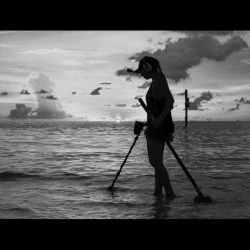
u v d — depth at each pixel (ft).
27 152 34.32
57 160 27.71
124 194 14.97
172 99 14.44
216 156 29.96
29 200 13.76
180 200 13.82
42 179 18.74
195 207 12.64
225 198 14.12
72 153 33.55
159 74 14.76
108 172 21.06
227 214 11.62
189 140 55.21
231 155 30.91
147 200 13.80
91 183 17.52
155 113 14.57
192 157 29.01
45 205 12.96
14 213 11.84
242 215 11.50
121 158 29.07
